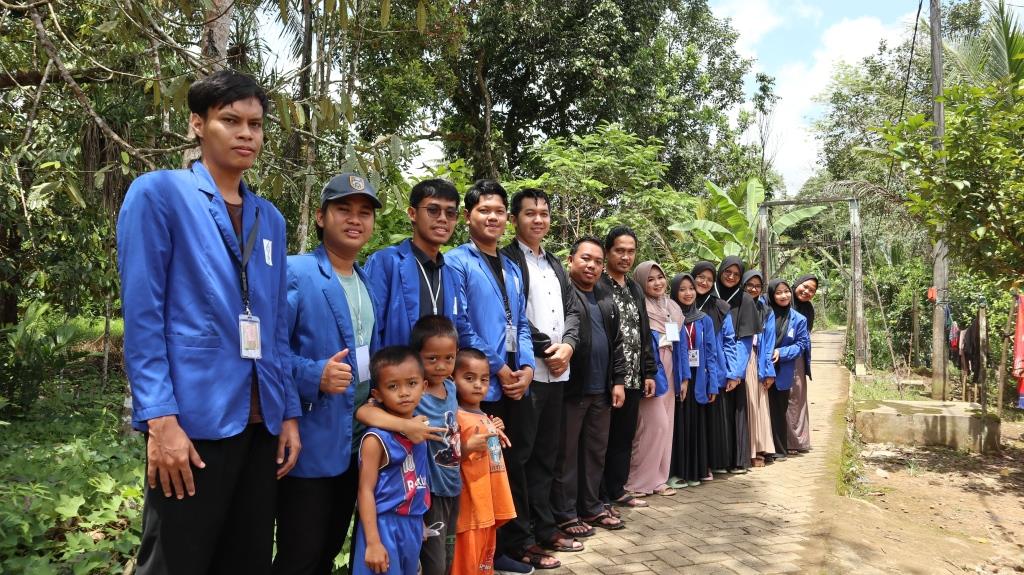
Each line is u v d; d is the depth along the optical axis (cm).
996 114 643
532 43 1534
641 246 937
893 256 1802
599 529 455
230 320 213
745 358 621
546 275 420
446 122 1736
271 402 222
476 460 325
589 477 457
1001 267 717
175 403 201
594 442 454
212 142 221
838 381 1179
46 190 423
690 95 2047
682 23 2130
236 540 224
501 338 354
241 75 224
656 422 534
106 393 892
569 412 431
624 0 1577
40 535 357
